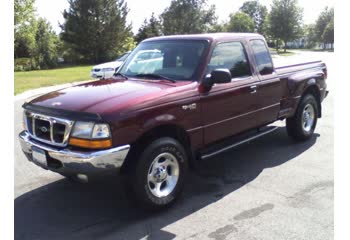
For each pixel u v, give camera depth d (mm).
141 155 3877
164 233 3699
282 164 5559
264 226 3764
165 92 4172
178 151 4215
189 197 4496
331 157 5809
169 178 4234
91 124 3631
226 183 4902
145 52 5273
